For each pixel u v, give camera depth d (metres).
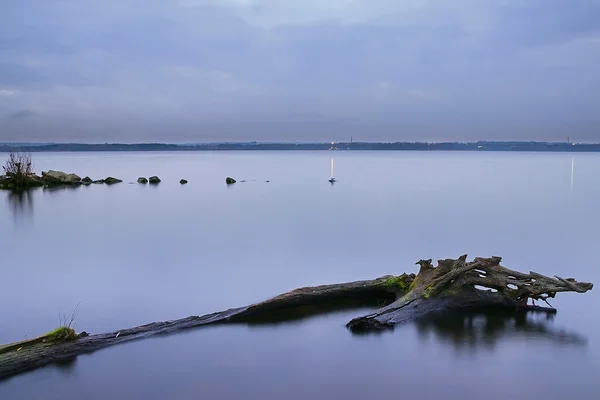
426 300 11.26
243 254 19.19
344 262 17.77
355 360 9.10
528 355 9.27
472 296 11.49
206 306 12.71
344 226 26.14
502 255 18.83
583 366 8.84
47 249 20.28
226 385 8.20
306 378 8.44
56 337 9.25
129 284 14.83
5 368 8.41
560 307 11.78
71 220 28.45
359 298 12.28
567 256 18.62
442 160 149.25
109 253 19.44
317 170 85.75
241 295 13.70
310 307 11.83
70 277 15.63
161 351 9.39
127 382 8.24
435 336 10.09
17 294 13.77
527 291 11.34
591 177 67.06
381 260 18.09
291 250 19.94
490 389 8.12
